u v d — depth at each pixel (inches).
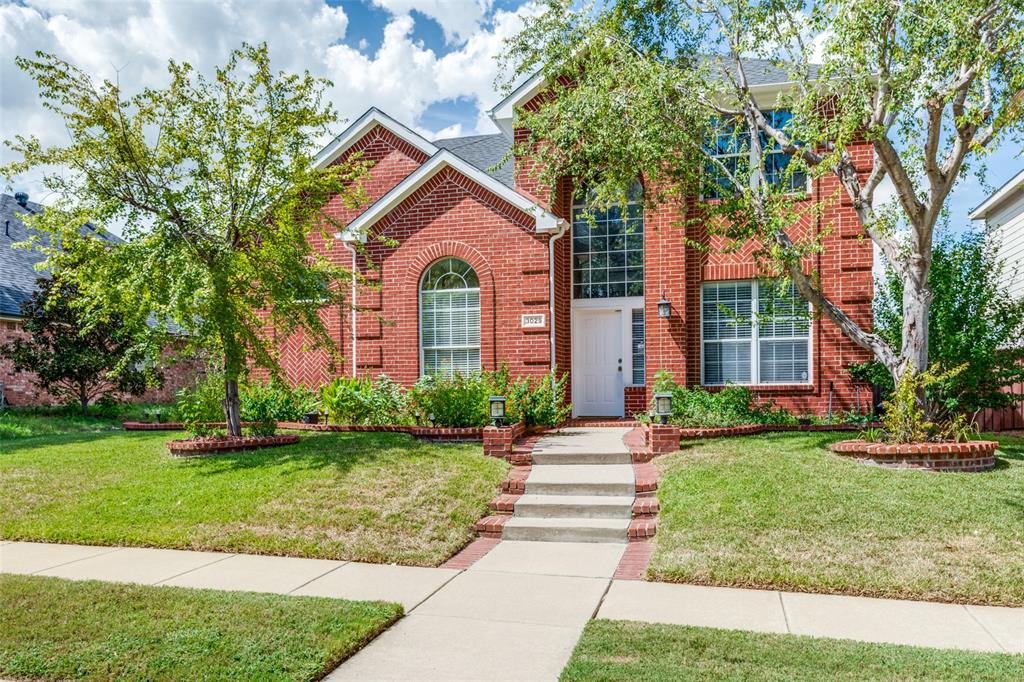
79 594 233.6
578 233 631.2
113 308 432.5
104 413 812.0
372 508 333.7
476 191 582.6
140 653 184.5
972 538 265.1
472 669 177.9
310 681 170.7
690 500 322.7
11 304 792.3
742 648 184.9
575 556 290.4
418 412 517.7
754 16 398.6
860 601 229.3
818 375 556.4
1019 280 772.6
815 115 379.2
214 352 459.2
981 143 341.4
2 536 325.4
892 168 361.1
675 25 451.2
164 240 419.2
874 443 374.0
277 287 448.8
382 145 703.1
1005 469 353.4
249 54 430.6
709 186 455.2
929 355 454.6
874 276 513.3
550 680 170.7
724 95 475.8
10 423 662.5
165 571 271.4
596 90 430.9
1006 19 325.1
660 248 580.1
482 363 574.6
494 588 248.4
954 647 188.9
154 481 384.5
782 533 277.9
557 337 579.2
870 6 326.6
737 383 577.3
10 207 973.2
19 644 191.3
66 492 374.3
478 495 355.6
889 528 276.2
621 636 194.5
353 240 562.6
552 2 446.9
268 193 452.8
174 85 428.5
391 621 212.5
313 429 518.3
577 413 623.8
